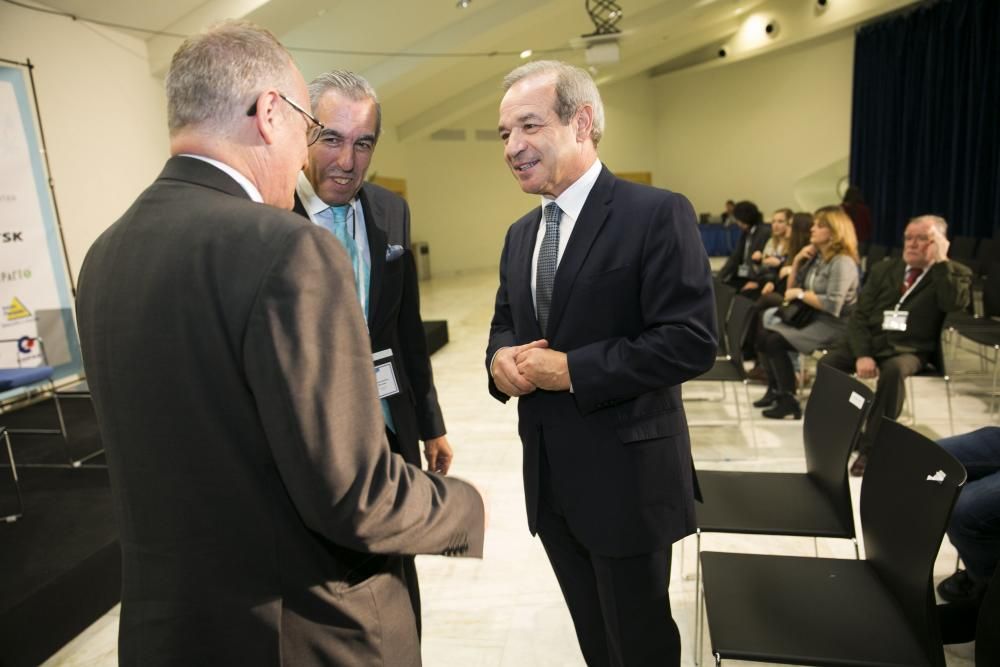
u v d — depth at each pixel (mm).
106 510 2590
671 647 1354
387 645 907
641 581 1317
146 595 776
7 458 3271
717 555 1671
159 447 748
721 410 4094
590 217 1272
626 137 13625
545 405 1337
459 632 2047
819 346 3711
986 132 8062
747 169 12664
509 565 2420
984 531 1697
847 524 1774
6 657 1869
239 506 755
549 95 1218
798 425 3742
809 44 11227
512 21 7332
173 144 825
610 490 1283
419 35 7336
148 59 5180
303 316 702
